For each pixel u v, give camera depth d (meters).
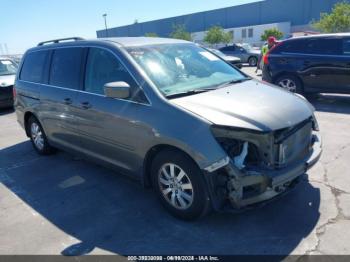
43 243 3.23
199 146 2.91
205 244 3.03
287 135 3.04
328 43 8.00
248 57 24.86
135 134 3.45
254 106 3.19
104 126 3.84
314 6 50.25
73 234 3.34
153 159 3.44
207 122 2.94
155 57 3.84
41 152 5.68
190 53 4.27
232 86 3.83
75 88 4.32
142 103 3.40
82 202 3.97
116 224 3.45
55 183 4.57
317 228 3.12
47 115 4.95
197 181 3.04
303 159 3.28
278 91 3.79
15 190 4.45
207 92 3.53
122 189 4.23
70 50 4.53
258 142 2.88
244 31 54.78
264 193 2.90
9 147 6.41
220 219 3.36
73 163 5.27
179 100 3.28
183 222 3.37
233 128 2.86
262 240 3.01
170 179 3.33
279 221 3.26
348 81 7.77
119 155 3.82
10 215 3.80
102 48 4.00
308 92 8.50
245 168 2.89
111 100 3.73
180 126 3.04
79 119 4.23
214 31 50.22
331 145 5.21
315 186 3.89
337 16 30.72
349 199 3.57
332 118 6.84
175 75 3.73
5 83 9.93
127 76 3.62
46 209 3.88
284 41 8.76
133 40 4.13
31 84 5.29
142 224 3.41
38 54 5.30
